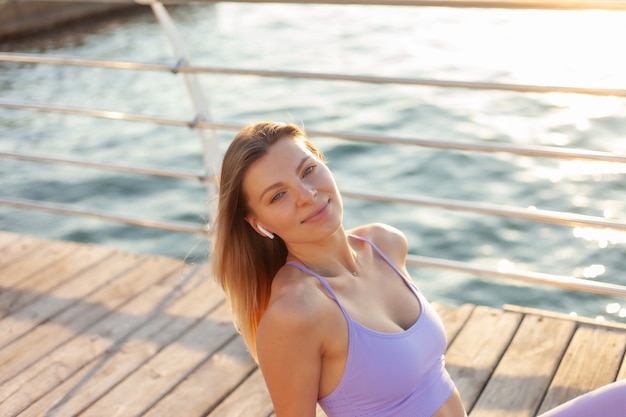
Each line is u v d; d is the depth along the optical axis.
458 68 12.46
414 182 8.05
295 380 1.64
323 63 13.72
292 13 17.98
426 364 1.72
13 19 16.78
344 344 1.64
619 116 9.41
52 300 3.37
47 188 8.70
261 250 1.80
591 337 2.81
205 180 3.50
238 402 2.60
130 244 7.20
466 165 8.30
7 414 2.62
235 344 2.95
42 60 3.58
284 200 1.67
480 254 6.41
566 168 7.95
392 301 1.80
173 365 2.84
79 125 11.11
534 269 6.10
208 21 17.88
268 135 1.70
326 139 9.41
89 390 2.72
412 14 16.61
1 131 10.95
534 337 2.84
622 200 7.16
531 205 7.27
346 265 1.79
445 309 3.10
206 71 3.32
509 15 15.55
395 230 1.95
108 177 8.89
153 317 3.18
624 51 12.38
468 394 2.55
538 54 12.63
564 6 2.59
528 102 10.20
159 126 10.87
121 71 14.25
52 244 3.93
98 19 18.27
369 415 1.68
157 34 17.19
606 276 5.90
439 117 10.05
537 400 2.49
